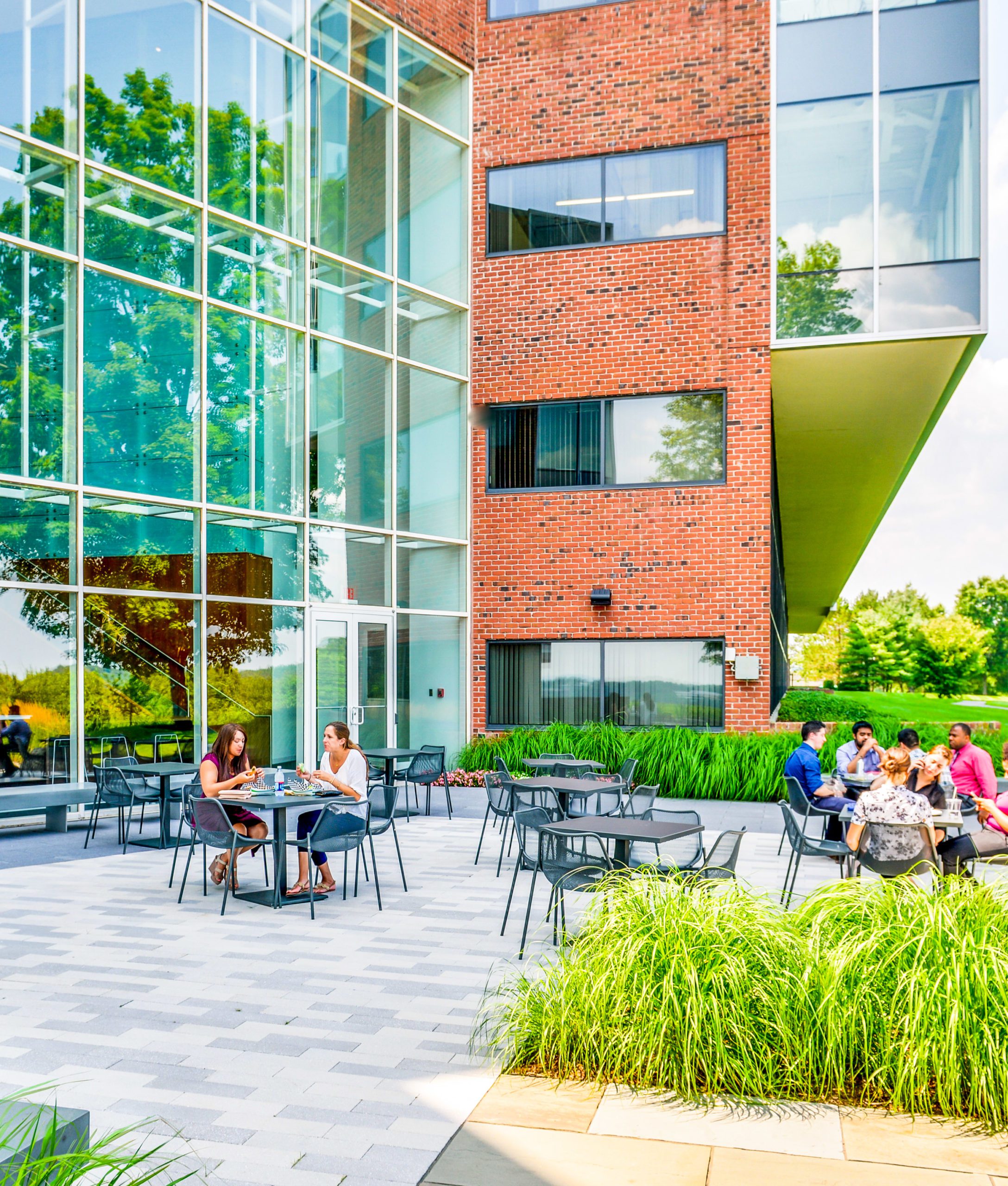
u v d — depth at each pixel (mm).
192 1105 4395
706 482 16781
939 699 88125
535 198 17891
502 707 17875
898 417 19734
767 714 16344
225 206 14859
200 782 8930
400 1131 4129
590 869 7281
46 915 8062
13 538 12227
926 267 15641
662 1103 4367
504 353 17953
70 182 13031
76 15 13102
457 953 6914
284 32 15727
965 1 15594
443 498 18016
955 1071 4207
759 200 16438
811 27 16281
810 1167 3789
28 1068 4824
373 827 8891
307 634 15695
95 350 13180
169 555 13938
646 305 17109
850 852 8148
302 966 6586
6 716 12070
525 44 17984
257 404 15188
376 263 17172
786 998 4586
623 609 17156
